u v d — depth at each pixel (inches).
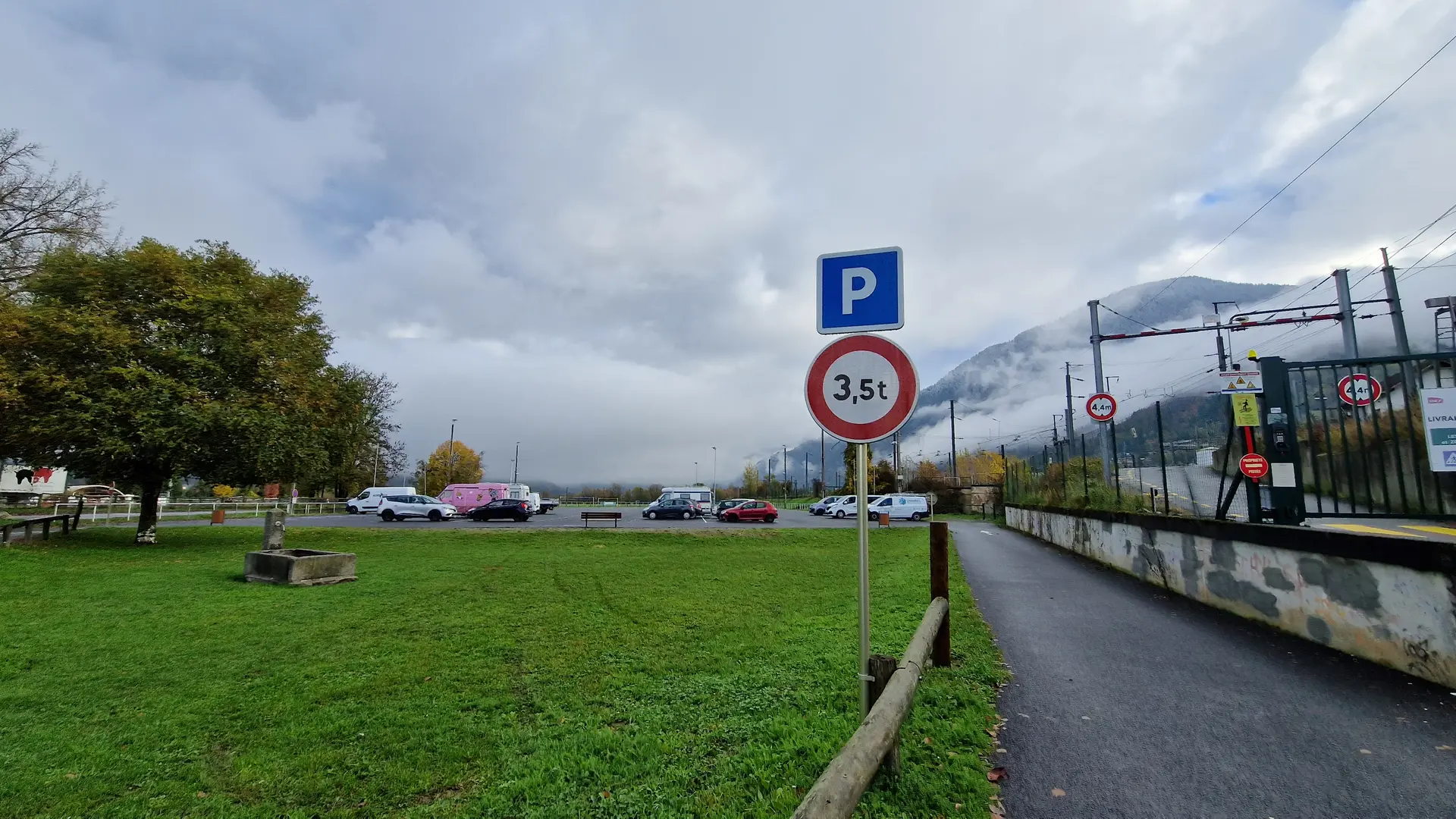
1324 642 253.9
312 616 382.3
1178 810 133.5
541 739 188.4
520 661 277.4
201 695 236.5
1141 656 247.8
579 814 140.0
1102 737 170.2
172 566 610.9
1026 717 185.3
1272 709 188.5
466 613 387.9
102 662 281.0
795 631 322.3
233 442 785.6
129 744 190.9
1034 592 402.3
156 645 310.3
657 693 225.8
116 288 775.1
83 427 690.8
